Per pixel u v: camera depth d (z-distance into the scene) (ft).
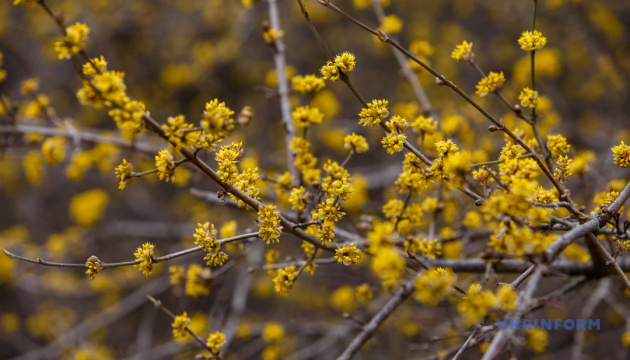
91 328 18.15
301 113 7.75
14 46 24.58
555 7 19.13
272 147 22.77
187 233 18.58
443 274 4.40
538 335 7.74
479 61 22.52
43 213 24.58
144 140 14.62
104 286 19.31
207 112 4.68
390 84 23.00
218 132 4.72
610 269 8.06
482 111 5.73
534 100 6.39
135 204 23.61
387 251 3.80
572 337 16.55
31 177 13.80
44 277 19.54
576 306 15.14
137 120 4.45
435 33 23.88
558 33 21.52
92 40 23.65
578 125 19.44
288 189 8.13
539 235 4.53
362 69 24.02
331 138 16.11
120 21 23.59
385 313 8.48
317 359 18.79
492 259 6.11
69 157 14.96
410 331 14.61
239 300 15.71
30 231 24.09
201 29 24.77
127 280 19.83
